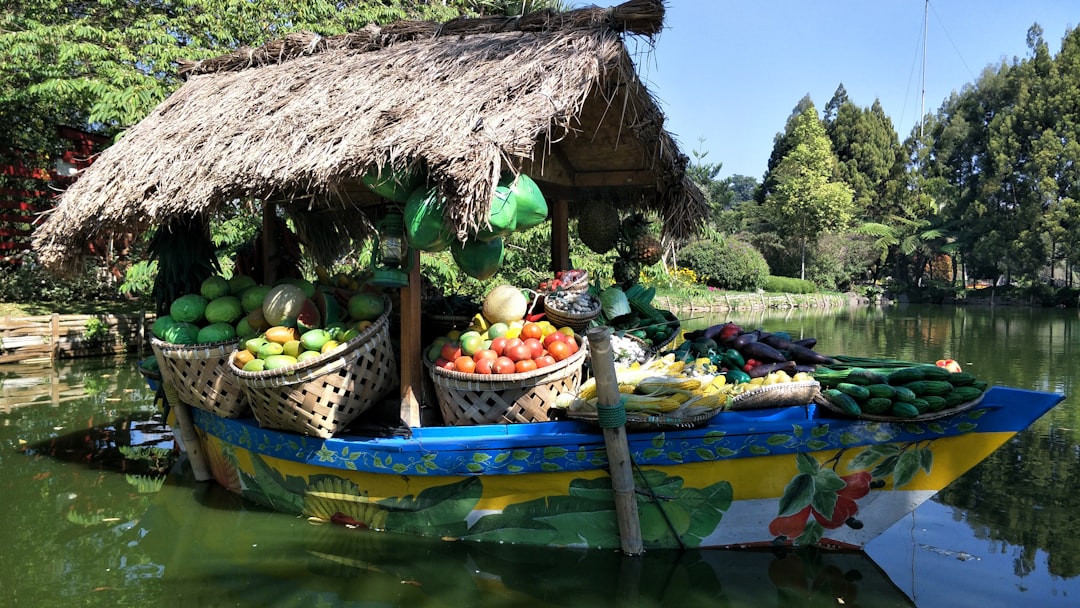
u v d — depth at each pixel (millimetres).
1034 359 12461
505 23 5320
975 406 4133
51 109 15617
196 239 5832
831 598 3812
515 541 4391
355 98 4785
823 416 4242
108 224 5098
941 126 51094
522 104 4012
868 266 46719
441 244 4043
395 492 4523
